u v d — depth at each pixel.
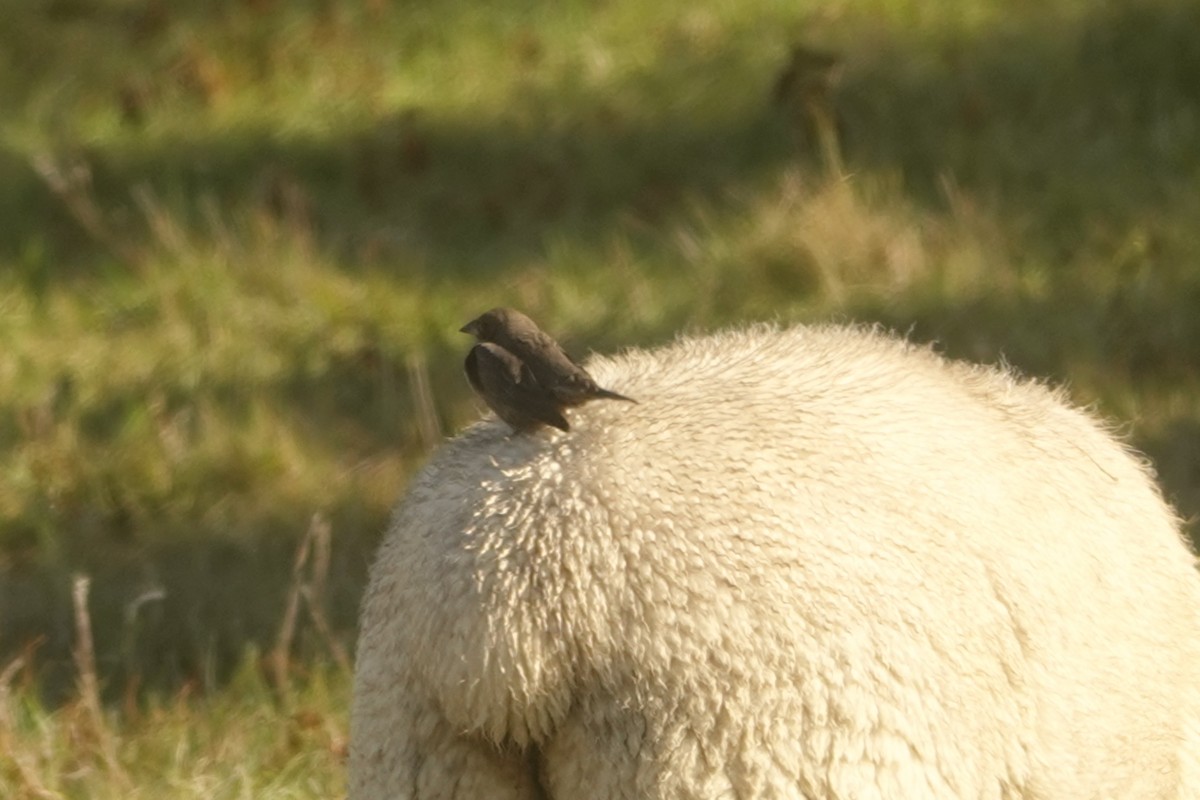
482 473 12.38
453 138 42.31
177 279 36.16
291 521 28.02
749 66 43.34
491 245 38.22
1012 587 12.99
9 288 37.06
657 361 13.98
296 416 31.23
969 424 13.74
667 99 42.75
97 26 48.09
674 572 11.81
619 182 40.00
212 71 45.19
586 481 12.09
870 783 11.85
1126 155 38.75
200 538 27.80
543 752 12.00
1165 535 15.18
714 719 11.69
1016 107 40.84
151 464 29.66
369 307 35.06
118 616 25.11
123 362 33.81
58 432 30.78
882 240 35.09
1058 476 14.13
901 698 11.98
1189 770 14.84
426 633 12.02
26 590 26.38
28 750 20.17
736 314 33.75
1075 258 35.16
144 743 20.78
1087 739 13.40
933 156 39.00
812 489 12.30
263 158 42.19
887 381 13.78
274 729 20.97
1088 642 13.60
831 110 39.84
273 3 47.72
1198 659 14.99
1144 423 28.86
